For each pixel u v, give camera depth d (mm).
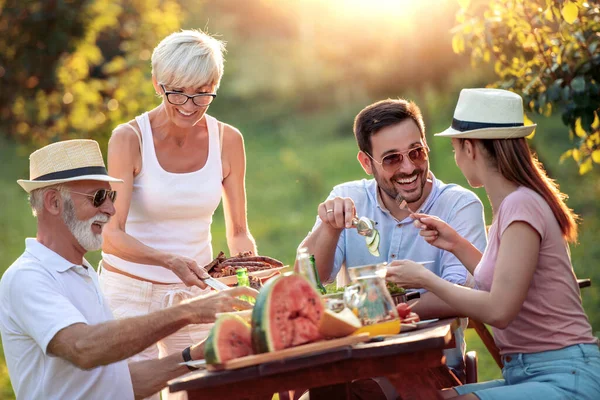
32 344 3768
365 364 2938
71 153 3904
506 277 3434
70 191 3871
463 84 20734
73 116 10938
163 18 11422
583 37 6012
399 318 3229
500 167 3682
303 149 26672
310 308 2920
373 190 4703
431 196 4570
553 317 3531
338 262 4676
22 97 11133
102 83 11008
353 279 3242
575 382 3402
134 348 3516
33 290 3713
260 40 33188
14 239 16453
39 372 3783
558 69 6148
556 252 3545
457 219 4520
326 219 4254
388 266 3607
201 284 4461
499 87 6582
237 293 3490
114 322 3549
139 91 10883
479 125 3730
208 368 2930
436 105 24734
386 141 4301
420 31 19500
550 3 5617
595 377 3434
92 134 10844
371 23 20984
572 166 18359
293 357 2822
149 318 3482
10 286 3771
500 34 6465
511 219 3494
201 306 3457
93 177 3875
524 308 3555
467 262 3953
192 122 4738
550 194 3623
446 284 3506
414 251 4562
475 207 4539
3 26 11023
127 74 11000
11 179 22734
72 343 3562
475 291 3473
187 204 4957
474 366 4703
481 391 3373
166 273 4898
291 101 31312
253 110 31516
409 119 4328
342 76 25234
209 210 5062
